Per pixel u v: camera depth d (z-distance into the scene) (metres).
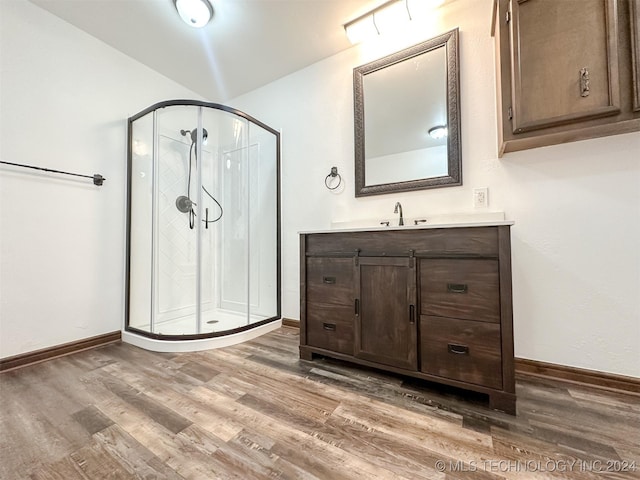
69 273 2.02
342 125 2.39
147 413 1.24
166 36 2.20
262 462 0.96
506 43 1.50
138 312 2.38
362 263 1.64
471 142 1.84
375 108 2.20
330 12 1.98
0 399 1.36
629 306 1.44
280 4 1.90
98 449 1.02
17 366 1.74
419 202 2.03
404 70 2.09
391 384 1.50
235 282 2.83
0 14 1.74
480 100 1.82
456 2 1.91
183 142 2.68
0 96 1.73
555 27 1.35
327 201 2.46
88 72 2.16
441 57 1.95
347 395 1.39
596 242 1.51
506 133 1.50
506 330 1.25
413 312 1.47
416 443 1.05
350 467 0.94
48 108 1.94
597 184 1.50
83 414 1.24
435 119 1.97
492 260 1.29
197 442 1.06
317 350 1.79
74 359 1.87
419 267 1.47
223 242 2.91
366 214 2.25
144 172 2.44
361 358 1.63
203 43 2.28
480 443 1.05
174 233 2.63
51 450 1.02
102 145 2.23
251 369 1.70
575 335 1.55
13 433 1.11
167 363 1.79
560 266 1.59
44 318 1.89
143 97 2.53
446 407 1.28
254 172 2.79
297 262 2.60
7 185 1.76
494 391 1.26
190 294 2.71
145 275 2.44
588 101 1.29
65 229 2.01
